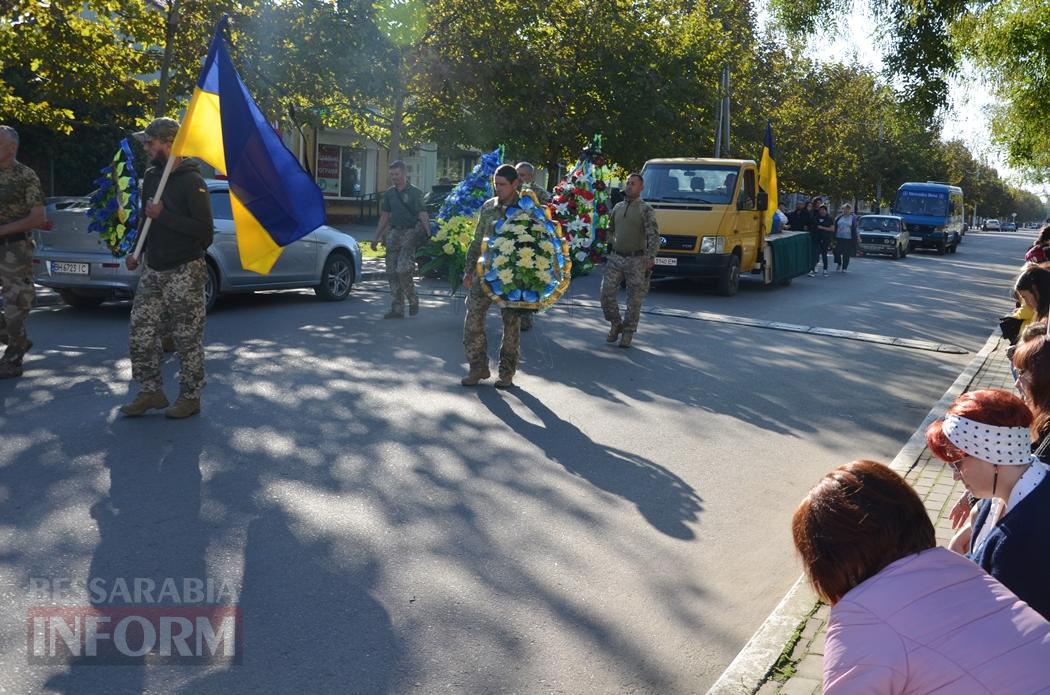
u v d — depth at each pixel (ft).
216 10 62.08
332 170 129.18
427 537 17.87
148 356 24.41
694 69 94.53
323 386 29.09
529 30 85.97
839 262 89.61
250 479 20.42
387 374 31.30
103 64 64.13
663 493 21.21
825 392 32.71
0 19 60.75
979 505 10.70
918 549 6.94
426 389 29.58
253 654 13.38
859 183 181.47
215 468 21.01
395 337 38.14
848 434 27.40
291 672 12.98
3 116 66.18
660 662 13.84
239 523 18.02
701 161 63.98
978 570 6.94
